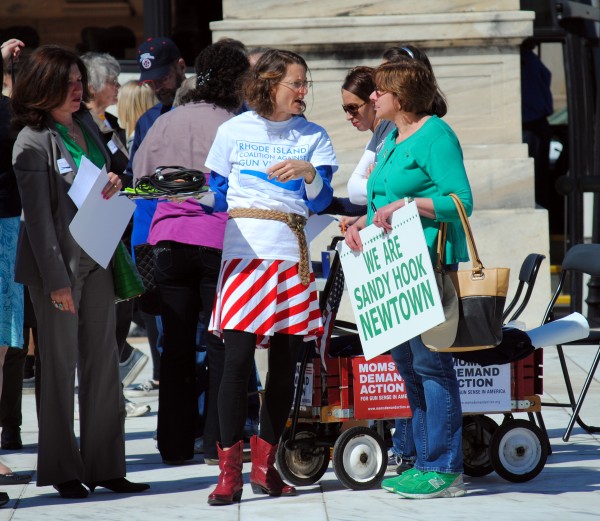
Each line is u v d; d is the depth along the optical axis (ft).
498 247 80.53
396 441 46.96
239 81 49.96
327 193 42.47
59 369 42.88
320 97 80.53
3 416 53.98
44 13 87.30
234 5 80.23
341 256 42.34
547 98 94.99
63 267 41.70
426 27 79.77
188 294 49.32
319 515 39.78
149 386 69.97
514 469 44.86
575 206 89.10
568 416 59.36
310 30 79.66
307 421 45.57
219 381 49.32
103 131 48.21
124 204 42.42
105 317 44.11
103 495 44.27
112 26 87.97
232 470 42.09
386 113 41.47
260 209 41.93
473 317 39.34
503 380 45.55
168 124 49.73
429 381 41.70
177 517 40.04
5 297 46.96
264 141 42.57
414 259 39.17
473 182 80.59
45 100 42.06
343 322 50.65
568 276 97.19
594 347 83.10
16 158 41.83
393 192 41.32
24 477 46.75
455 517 39.11
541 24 98.02
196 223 48.08
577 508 40.27
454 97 81.00
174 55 58.18
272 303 41.39
